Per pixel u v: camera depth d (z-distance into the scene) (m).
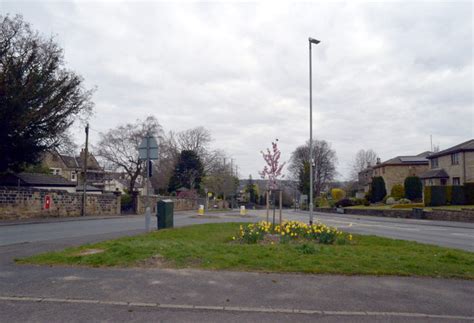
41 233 15.88
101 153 52.34
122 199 41.38
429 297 6.26
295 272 7.65
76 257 8.59
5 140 25.62
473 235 19.34
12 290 6.20
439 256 9.68
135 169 54.00
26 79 25.41
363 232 19.80
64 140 30.11
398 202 52.09
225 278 7.11
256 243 11.83
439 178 48.66
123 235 14.73
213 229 17.11
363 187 86.56
